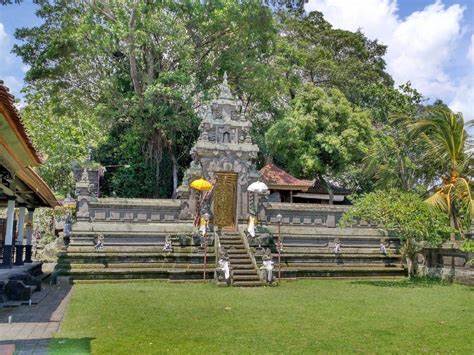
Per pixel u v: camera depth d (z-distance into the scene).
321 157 35.69
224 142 26.25
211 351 9.49
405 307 15.37
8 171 15.52
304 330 11.61
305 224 27.19
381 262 26.31
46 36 34.72
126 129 36.91
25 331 11.08
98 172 30.45
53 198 23.36
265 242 24.41
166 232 24.17
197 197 25.30
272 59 38.62
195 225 24.36
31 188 19.73
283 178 35.88
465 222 24.88
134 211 24.80
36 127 34.19
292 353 9.45
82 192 24.39
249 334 11.05
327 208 27.53
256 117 40.84
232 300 16.28
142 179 37.25
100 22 33.22
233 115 26.80
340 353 9.53
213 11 32.44
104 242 23.28
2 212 38.88
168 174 37.97
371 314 13.95
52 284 20.69
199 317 13.02
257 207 25.83
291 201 36.09
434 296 18.06
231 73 36.28
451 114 25.22
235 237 24.45
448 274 23.47
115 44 31.89
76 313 13.29
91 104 38.00
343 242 26.95
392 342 10.54
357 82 43.78
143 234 23.81
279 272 22.53
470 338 11.02
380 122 42.69
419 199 22.95
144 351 9.38
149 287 19.69
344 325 12.30
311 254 25.08
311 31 46.91
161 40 33.88
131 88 36.75
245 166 26.25
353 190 42.00
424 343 10.51
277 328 11.78
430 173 27.88
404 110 40.44
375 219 22.58
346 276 24.69
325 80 44.56
